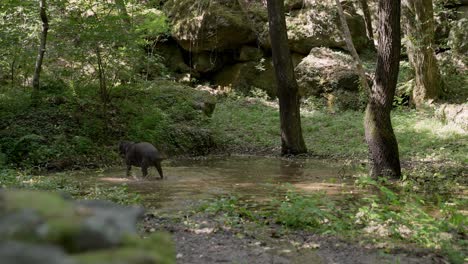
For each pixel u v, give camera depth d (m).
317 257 5.58
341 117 20.58
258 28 23.91
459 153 14.95
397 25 11.46
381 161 11.82
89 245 1.58
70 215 1.64
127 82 17.61
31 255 1.42
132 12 17.69
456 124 17.92
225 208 7.93
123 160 14.35
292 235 6.52
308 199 7.43
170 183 11.01
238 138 18.78
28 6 15.28
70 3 15.40
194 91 19.66
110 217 1.72
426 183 11.12
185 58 25.11
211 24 23.39
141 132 15.68
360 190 10.27
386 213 7.49
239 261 5.37
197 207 8.22
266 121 20.58
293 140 16.56
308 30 23.61
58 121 14.69
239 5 24.39
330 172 13.02
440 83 20.44
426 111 19.77
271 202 8.27
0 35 14.56
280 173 12.80
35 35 15.68
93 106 15.91
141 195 9.48
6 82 16.80
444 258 5.64
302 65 22.88
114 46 15.95
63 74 16.09
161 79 21.92
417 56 20.20
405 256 5.67
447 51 22.55
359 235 6.55
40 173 12.38
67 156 13.38
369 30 24.77
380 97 11.74
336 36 23.42
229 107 22.09
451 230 6.88
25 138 13.13
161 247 1.99
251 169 13.55
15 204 1.64
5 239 1.49
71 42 15.43
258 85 23.97
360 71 13.66
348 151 16.62
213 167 13.90
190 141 16.86
